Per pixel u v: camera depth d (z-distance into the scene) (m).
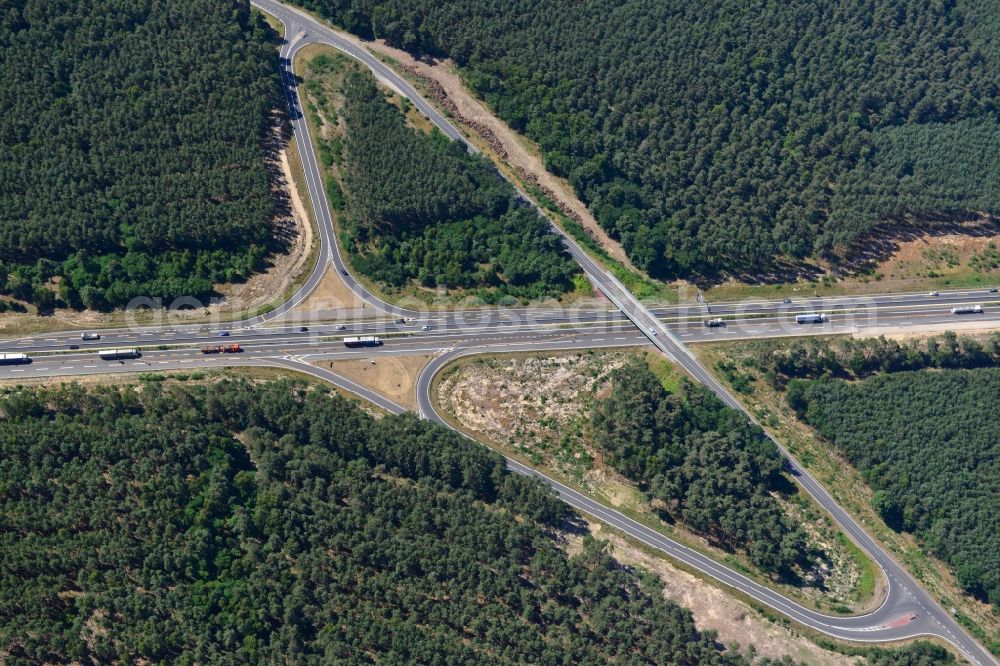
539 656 185.75
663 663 190.50
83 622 175.25
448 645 183.25
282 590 187.00
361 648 181.50
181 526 192.25
